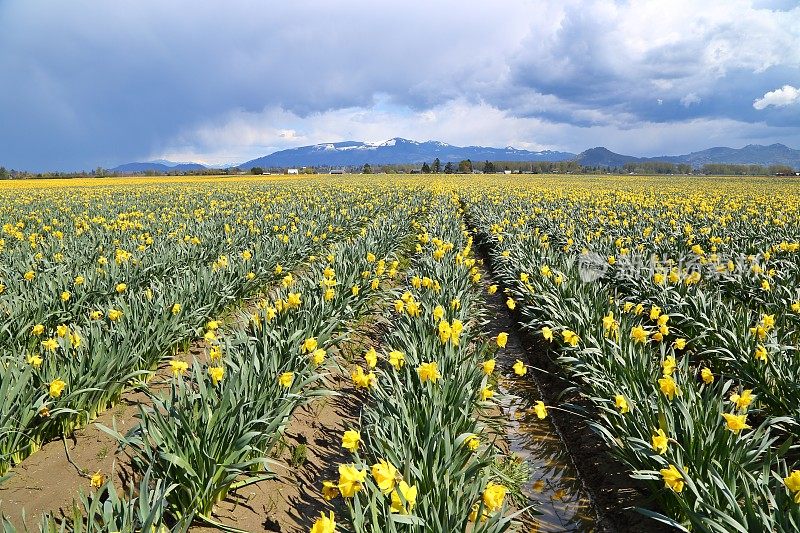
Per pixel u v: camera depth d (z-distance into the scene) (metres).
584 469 5.02
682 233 14.51
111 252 10.55
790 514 3.04
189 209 22.61
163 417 4.01
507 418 6.05
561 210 20.39
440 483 3.47
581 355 5.96
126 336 5.26
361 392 6.33
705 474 3.59
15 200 26.02
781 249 10.78
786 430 4.74
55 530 3.05
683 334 7.18
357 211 20.19
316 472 4.72
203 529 3.68
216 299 7.66
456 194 35.91
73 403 4.72
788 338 6.57
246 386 4.40
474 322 8.73
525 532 4.11
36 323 6.17
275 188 39.69
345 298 7.39
